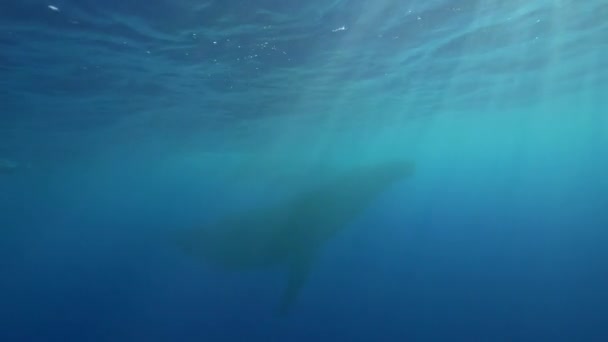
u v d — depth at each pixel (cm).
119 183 5722
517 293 2539
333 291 2939
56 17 843
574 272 2834
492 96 2538
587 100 3175
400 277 3319
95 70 1238
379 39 1198
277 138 3256
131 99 1642
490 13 1076
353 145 4400
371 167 1494
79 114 1848
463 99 2498
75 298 3709
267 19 947
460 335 2042
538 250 3784
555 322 2044
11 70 1176
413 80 1823
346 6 922
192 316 2648
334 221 1424
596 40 1521
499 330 2044
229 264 1520
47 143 2548
